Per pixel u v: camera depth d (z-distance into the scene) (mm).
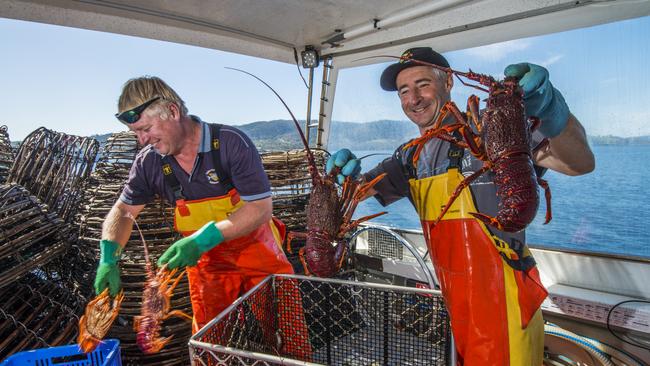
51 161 3488
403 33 2885
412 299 1603
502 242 1523
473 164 1611
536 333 1507
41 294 2551
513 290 1479
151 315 1982
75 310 2625
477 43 2631
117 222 2100
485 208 1556
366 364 1698
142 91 1743
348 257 3258
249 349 1497
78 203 3252
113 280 1978
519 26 2389
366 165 3654
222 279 2201
